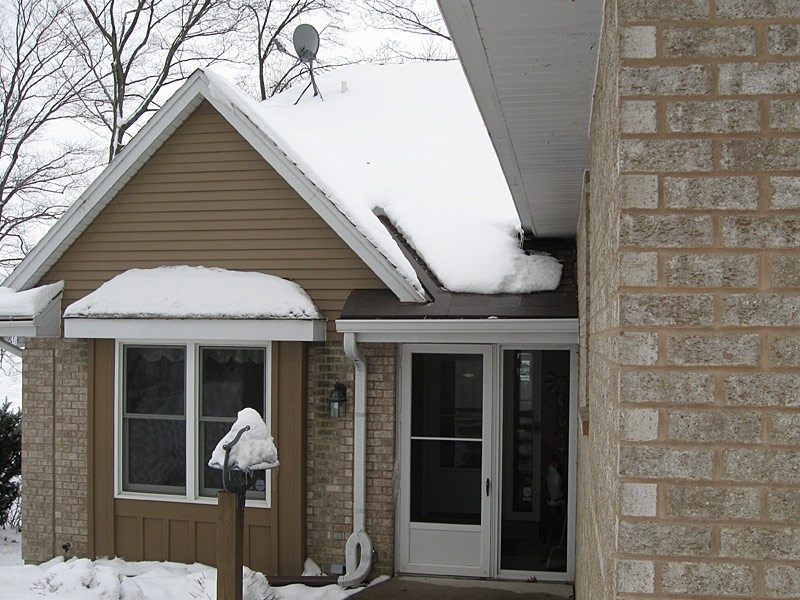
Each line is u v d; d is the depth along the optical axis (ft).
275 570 25.35
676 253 6.88
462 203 28.91
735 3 6.87
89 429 27.07
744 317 6.79
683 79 6.91
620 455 6.89
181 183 26.58
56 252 27.04
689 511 6.79
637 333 6.88
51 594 21.15
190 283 25.84
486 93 12.60
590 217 14.98
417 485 25.59
